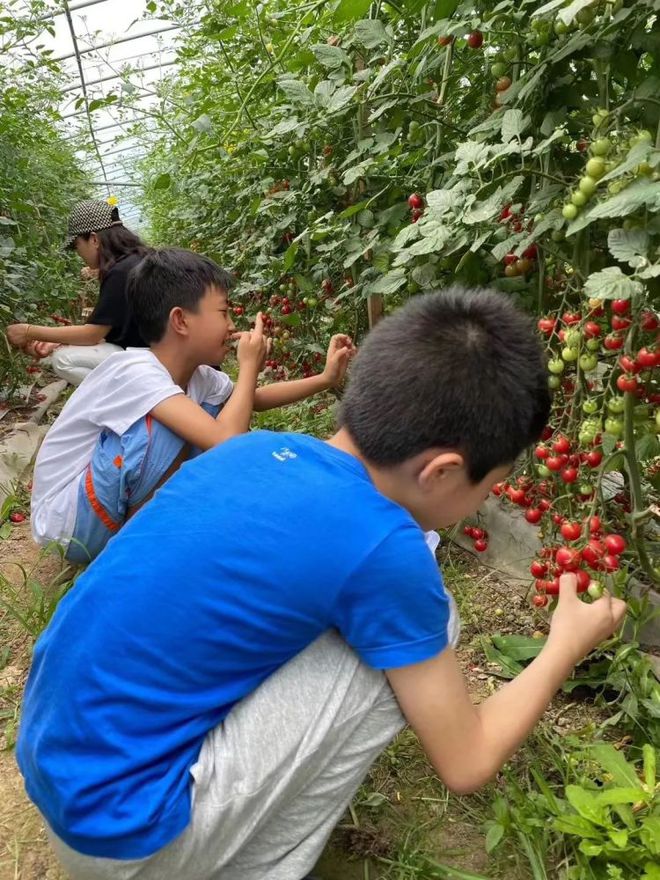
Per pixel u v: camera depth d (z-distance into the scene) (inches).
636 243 43.2
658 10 47.8
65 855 38.4
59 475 78.5
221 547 36.6
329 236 92.8
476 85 73.8
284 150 103.0
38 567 88.6
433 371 35.5
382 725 40.0
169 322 73.4
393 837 51.0
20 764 40.0
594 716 59.8
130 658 36.3
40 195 205.6
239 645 36.7
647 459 60.6
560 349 58.3
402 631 36.3
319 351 101.5
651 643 63.7
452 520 40.5
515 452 37.4
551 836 49.0
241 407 73.0
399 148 78.5
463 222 54.8
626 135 50.1
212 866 38.5
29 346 110.2
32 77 211.0
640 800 44.8
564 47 52.4
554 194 53.6
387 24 84.0
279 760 37.6
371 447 37.4
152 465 73.5
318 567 35.6
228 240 155.4
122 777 35.5
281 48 106.0
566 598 43.6
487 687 63.9
